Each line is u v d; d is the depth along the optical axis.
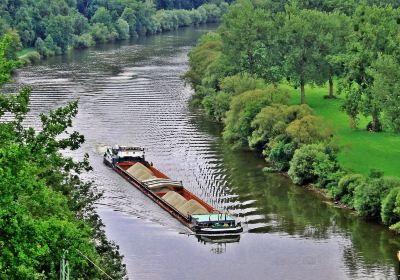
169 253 111.31
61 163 77.88
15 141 71.25
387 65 147.00
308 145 144.12
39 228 55.00
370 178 128.75
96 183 141.38
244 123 166.00
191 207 123.88
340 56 177.38
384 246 112.75
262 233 118.62
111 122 184.88
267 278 102.81
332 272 104.31
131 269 105.25
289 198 134.50
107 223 122.31
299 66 191.50
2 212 52.50
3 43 67.06
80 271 71.00
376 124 168.38
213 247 113.25
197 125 184.25
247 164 154.00
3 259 52.62
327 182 137.62
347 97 170.50
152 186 135.00
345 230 119.31
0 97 75.25
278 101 168.88
